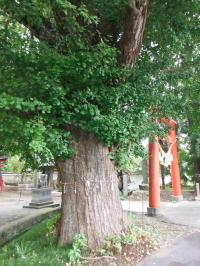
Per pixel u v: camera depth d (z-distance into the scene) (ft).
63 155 24.36
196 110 31.65
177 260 22.29
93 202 24.66
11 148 27.37
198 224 33.81
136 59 25.99
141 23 23.54
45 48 21.17
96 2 24.20
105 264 21.27
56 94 20.97
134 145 27.35
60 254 22.45
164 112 28.60
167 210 43.24
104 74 22.24
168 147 54.24
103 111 23.48
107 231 24.44
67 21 21.76
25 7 21.01
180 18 26.63
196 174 67.92
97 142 25.43
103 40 23.97
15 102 18.65
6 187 88.58
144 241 25.12
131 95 24.54
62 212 25.70
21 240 27.86
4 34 21.88
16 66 21.63
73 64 20.90
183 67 29.30
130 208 44.80
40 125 19.88
